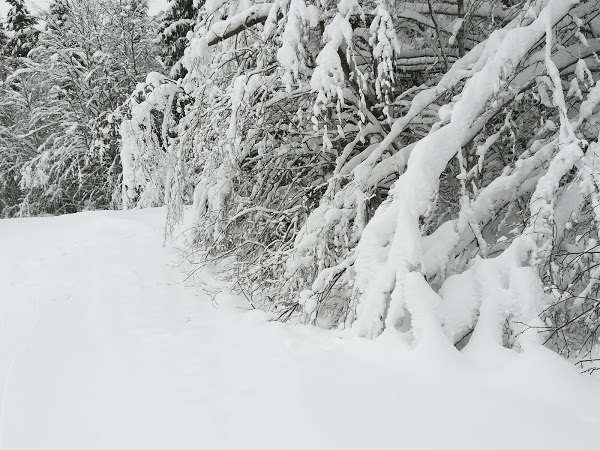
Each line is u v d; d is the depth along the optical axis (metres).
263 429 2.70
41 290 6.08
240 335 4.23
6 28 28.22
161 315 4.91
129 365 3.77
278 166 6.43
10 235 10.20
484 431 2.47
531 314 3.15
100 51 19.53
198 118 6.28
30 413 3.22
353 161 5.61
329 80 4.55
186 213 8.87
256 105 5.91
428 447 2.40
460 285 3.42
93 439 2.87
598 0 5.01
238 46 6.60
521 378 2.80
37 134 23.81
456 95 4.54
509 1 5.86
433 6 6.36
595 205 3.16
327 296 4.75
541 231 3.38
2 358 4.17
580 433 2.38
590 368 2.98
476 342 3.17
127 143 7.10
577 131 4.04
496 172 5.65
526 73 4.40
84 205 23.88
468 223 3.78
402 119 4.89
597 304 3.16
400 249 3.53
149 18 22.34
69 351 4.17
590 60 5.11
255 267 5.49
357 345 3.59
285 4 5.12
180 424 2.87
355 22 5.64
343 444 2.46
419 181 3.59
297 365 3.38
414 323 3.33
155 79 6.97
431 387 2.88
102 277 6.34
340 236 5.03
